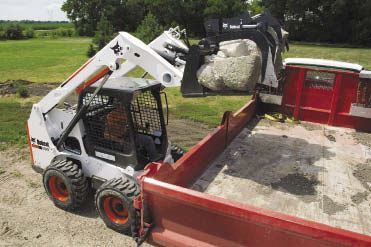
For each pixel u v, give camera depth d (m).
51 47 29.83
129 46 3.97
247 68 3.42
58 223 4.43
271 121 6.28
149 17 21.92
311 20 40.25
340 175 4.37
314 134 5.71
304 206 3.70
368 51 29.31
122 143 4.21
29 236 4.20
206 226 2.73
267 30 3.99
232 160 4.71
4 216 4.59
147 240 3.03
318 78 6.12
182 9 39.56
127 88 4.09
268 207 3.67
